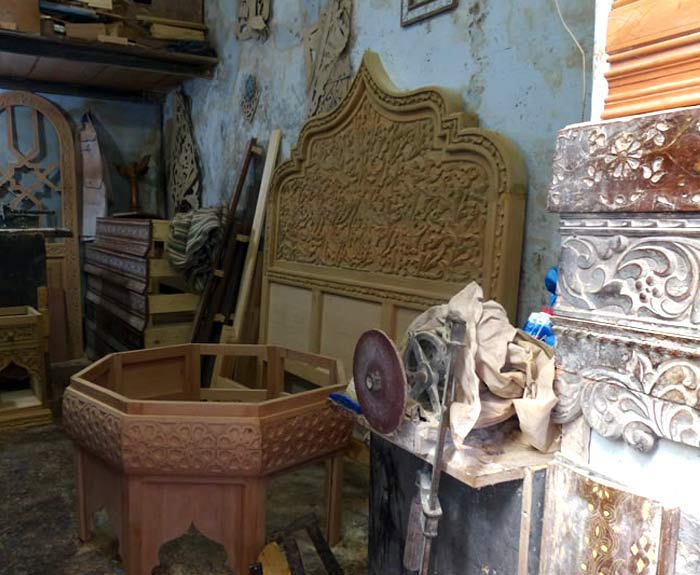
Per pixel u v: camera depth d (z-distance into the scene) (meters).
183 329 3.25
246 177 3.39
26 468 2.38
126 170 4.36
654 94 0.80
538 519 0.97
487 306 1.11
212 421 1.52
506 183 1.80
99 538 1.88
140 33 3.71
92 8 3.47
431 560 1.19
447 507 1.15
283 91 3.08
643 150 0.78
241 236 3.19
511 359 1.06
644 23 0.80
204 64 3.80
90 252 4.16
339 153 2.56
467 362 1.00
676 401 0.76
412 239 2.18
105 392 1.62
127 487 1.56
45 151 4.15
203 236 3.03
